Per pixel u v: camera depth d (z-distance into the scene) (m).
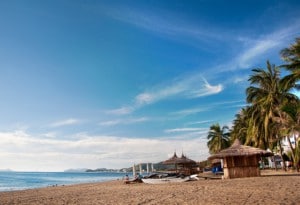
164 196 16.06
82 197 18.55
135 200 14.92
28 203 16.23
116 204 13.65
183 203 12.63
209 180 29.12
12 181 76.12
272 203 10.98
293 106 31.45
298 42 26.03
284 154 49.25
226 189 17.73
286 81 28.11
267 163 72.00
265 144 42.22
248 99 40.03
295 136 35.06
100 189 25.38
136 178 33.28
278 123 36.34
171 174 33.62
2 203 16.59
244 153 28.64
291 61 27.02
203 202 12.55
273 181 21.58
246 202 11.75
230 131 67.81
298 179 22.75
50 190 28.05
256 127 40.03
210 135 69.88
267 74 37.81
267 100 35.69
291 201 11.19
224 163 30.25
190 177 32.03
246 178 27.11
